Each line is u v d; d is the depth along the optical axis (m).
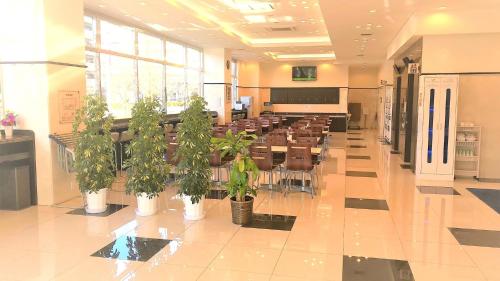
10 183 5.91
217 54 15.41
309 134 9.07
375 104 22.78
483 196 7.04
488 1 7.34
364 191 7.34
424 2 7.38
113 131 8.78
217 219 5.53
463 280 3.74
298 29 12.46
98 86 9.49
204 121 5.45
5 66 6.13
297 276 3.78
